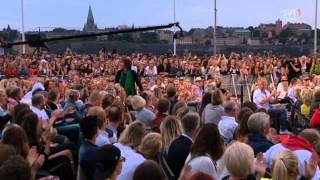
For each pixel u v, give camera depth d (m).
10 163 3.91
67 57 34.97
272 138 8.59
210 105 10.57
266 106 17.50
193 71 32.34
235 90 29.08
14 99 11.50
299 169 5.81
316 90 13.40
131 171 6.38
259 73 30.75
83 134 7.21
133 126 7.02
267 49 62.03
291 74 31.77
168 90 13.60
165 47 57.53
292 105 16.20
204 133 6.38
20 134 6.41
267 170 6.84
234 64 31.59
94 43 52.78
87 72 32.94
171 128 7.61
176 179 7.18
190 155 6.43
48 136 8.80
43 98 10.29
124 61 14.79
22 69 30.17
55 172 8.12
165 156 7.36
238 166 5.23
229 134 9.44
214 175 6.02
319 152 7.04
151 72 32.09
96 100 11.45
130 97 12.71
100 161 5.64
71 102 11.97
